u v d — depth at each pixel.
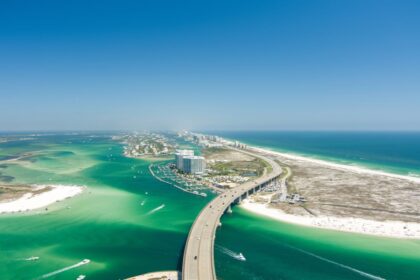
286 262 140.38
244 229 180.88
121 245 160.38
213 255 136.00
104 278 127.31
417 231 177.25
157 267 136.50
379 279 127.00
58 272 132.38
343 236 170.25
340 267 136.38
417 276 129.38
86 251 153.12
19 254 149.88
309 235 171.75
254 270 132.88
